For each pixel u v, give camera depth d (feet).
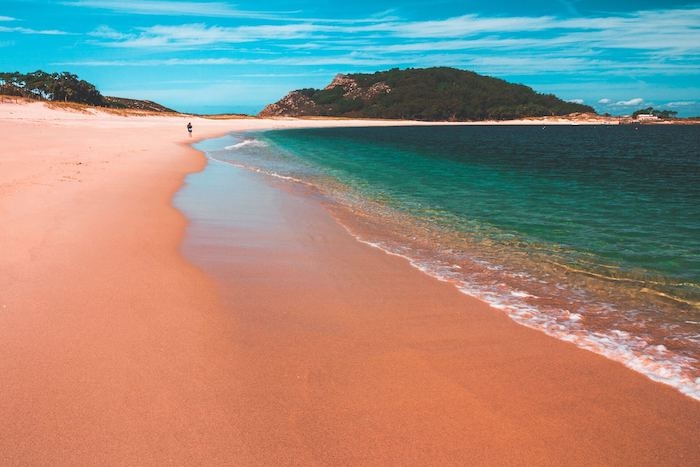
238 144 137.28
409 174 76.74
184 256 27.30
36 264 23.77
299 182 62.28
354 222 39.70
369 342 17.63
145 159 75.31
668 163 105.91
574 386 14.94
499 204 50.24
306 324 19.04
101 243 28.22
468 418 13.03
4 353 15.52
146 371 14.83
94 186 46.21
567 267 28.53
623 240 35.22
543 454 11.68
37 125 139.64
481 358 16.66
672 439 12.39
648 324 20.42
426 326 19.35
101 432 11.91
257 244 31.09
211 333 17.75
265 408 13.17
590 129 421.18
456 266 28.27
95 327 17.66
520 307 21.93
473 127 464.24
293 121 458.09
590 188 63.72
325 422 12.66
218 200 46.06
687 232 37.83
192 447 11.51
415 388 14.48
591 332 19.35
